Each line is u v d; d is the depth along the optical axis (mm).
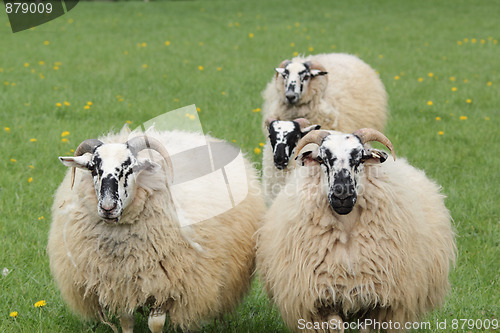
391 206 5098
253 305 6398
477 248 7559
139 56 19969
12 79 16156
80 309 5590
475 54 20984
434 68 18844
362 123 10523
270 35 24094
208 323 6023
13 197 8469
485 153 11133
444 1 32688
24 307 5977
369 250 5031
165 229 5152
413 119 13328
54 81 16094
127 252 5129
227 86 15977
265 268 5559
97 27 25688
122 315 5398
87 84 15953
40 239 7379
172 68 18219
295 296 5199
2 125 11781
